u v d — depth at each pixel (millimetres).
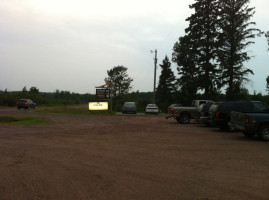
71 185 5855
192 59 40969
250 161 8258
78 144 11398
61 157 8750
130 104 40969
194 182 6090
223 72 39531
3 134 14664
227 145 11328
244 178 6418
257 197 5133
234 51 39094
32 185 5852
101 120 26406
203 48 39875
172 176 6578
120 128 18562
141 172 6934
